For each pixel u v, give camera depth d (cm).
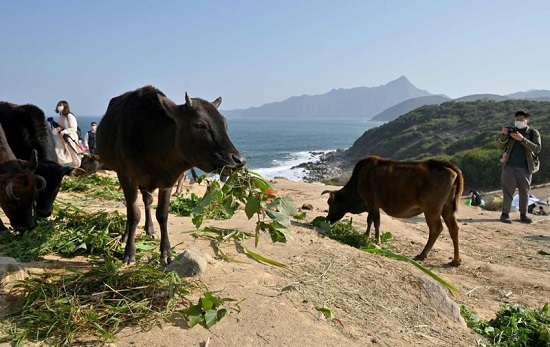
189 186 1156
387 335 434
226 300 418
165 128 477
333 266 557
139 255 518
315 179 4541
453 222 765
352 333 417
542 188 2220
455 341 461
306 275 520
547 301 636
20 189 529
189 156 453
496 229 1059
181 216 757
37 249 511
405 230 968
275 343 373
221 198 452
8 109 694
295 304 440
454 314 523
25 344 346
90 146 1459
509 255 857
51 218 636
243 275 486
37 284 414
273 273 511
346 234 767
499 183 3300
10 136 670
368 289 518
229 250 568
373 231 917
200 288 443
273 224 465
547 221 1165
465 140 5350
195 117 444
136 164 496
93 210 716
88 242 532
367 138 8044
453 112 7988
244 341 370
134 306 393
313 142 11981
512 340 503
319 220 803
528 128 1124
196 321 383
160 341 361
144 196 521
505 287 686
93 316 373
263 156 7300
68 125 1141
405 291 533
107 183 1015
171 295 408
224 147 442
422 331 465
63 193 898
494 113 7556
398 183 793
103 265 462
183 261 476
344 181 3597
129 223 506
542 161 3384
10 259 440
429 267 750
